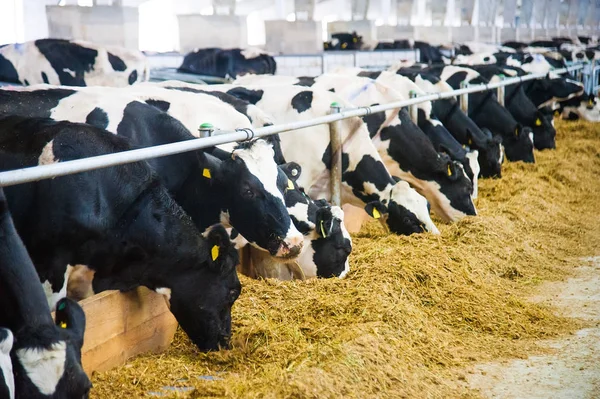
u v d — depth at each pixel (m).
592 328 5.26
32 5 14.94
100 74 13.39
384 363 4.22
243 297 5.11
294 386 3.70
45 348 2.79
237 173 4.88
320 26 18.48
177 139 5.24
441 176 7.96
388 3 28.09
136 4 16.62
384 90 8.14
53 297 4.18
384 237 7.00
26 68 13.16
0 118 4.35
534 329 5.21
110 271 4.33
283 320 4.79
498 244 6.98
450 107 9.98
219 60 15.79
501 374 4.44
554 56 18.69
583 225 8.43
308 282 5.53
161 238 4.29
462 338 5.00
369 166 7.23
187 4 19.16
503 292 5.91
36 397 2.71
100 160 3.55
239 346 4.47
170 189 5.08
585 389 4.24
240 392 3.74
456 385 4.25
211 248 4.39
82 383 2.83
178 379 4.04
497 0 32.59
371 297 5.10
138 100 5.47
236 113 6.43
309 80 8.65
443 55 23.48
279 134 7.16
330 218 5.71
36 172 3.21
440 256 6.16
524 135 11.32
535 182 10.02
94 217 4.12
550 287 6.26
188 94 6.38
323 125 7.10
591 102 16.14
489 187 9.57
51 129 4.23
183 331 4.80
